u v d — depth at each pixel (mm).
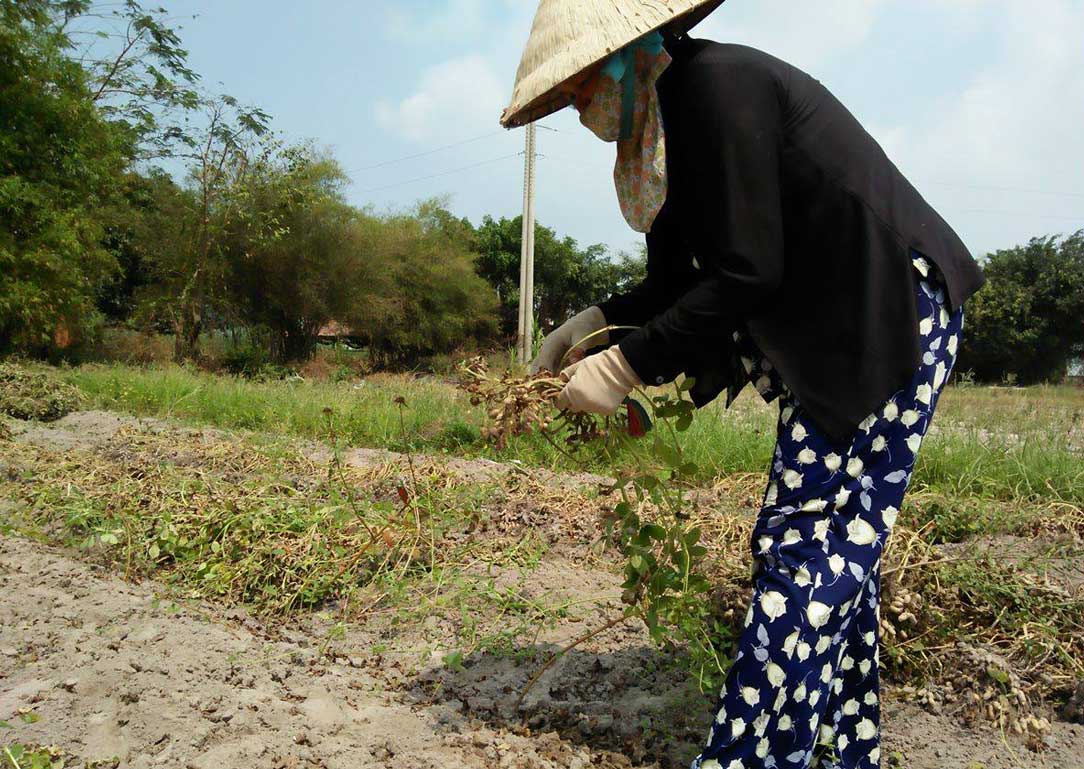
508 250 41344
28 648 2576
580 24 2000
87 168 19531
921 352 1908
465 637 2998
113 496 4297
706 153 1899
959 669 2660
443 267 31516
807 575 1877
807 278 1944
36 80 19078
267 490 4523
